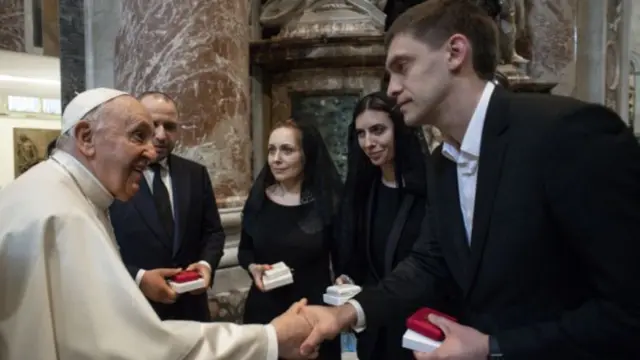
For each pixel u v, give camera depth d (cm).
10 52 800
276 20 626
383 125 261
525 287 147
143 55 454
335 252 299
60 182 185
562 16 773
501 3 680
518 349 143
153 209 299
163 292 262
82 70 583
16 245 169
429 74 155
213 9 455
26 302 163
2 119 1094
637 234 131
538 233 144
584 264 140
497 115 154
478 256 152
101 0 546
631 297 131
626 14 845
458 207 168
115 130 194
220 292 443
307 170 307
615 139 136
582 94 803
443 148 172
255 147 619
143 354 170
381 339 259
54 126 1182
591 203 134
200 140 448
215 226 325
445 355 147
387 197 273
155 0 449
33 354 160
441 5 158
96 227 179
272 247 300
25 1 812
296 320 202
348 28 583
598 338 135
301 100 610
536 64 776
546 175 141
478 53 156
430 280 201
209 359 179
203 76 450
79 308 167
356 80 587
